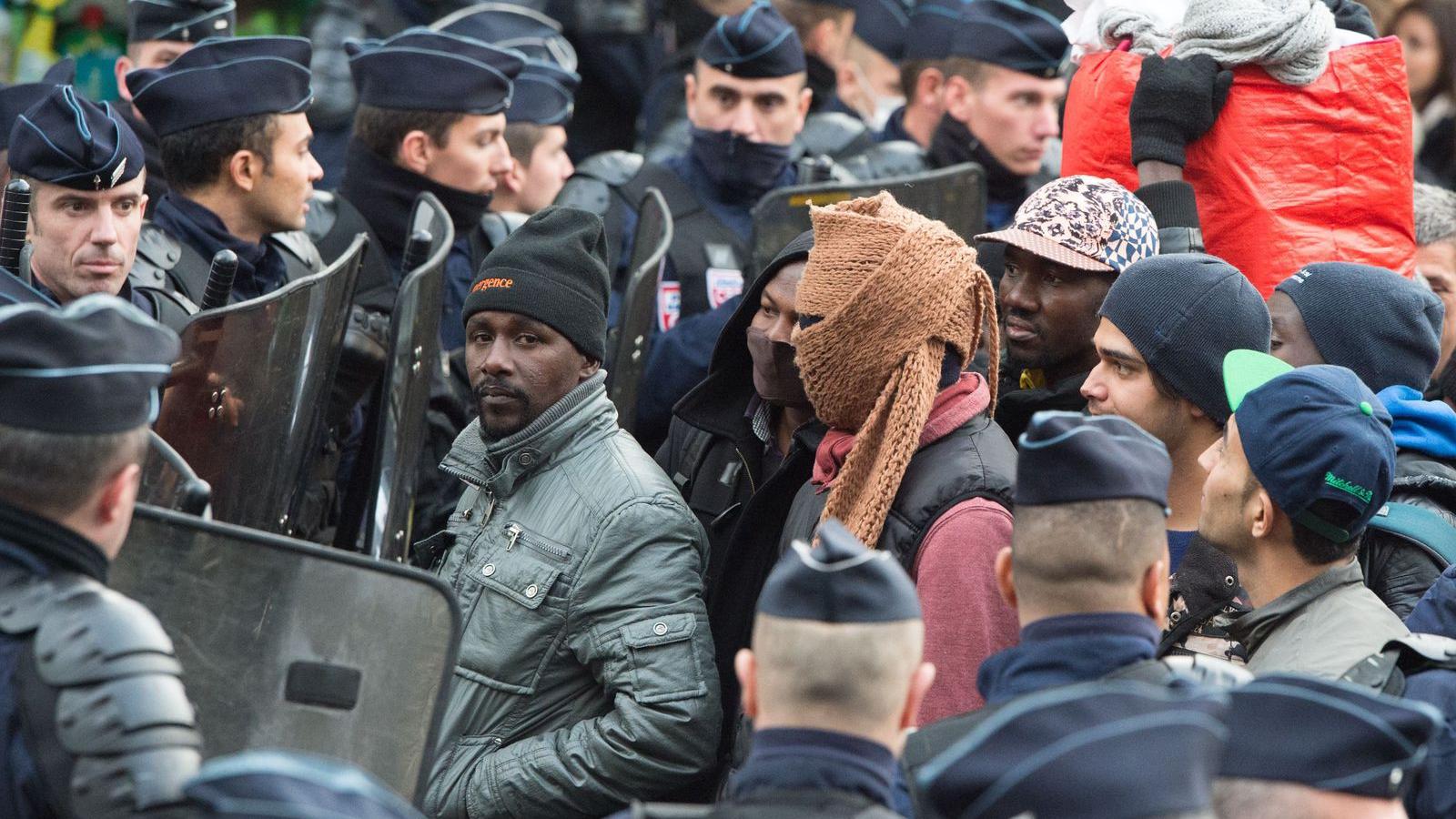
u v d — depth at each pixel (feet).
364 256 27.76
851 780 12.79
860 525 18.80
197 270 25.36
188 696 16.43
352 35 44.09
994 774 11.27
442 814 20.16
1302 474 17.33
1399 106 23.30
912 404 19.06
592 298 21.27
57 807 12.98
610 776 19.80
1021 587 15.10
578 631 20.36
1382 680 16.46
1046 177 38.60
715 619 21.15
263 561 16.76
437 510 25.99
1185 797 10.90
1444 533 20.02
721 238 34.50
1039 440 14.90
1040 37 36.45
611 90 50.80
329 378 21.85
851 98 46.34
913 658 13.24
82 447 13.67
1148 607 15.21
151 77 26.43
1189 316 19.57
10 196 22.21
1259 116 23.09
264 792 10.69
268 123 26.07
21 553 13.67
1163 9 24.58
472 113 29.68
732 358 22.25
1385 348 21.30
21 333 13.58
